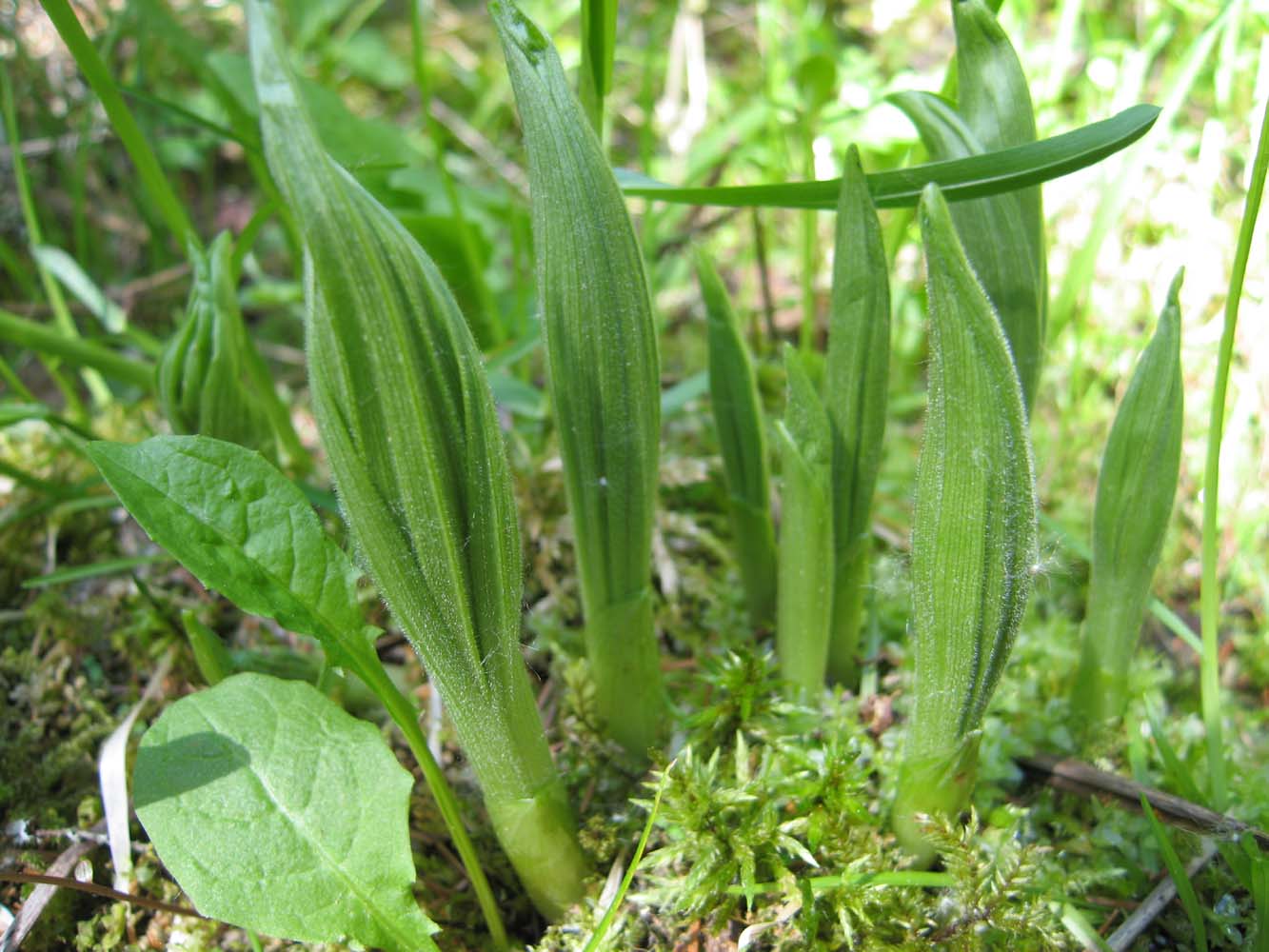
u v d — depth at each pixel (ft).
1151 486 0.69
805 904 0.68
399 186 1.23
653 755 0.73
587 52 0.67
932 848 0.71
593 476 0.66
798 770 0.77
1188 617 0.97
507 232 1.44
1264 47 0.91
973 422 0.53
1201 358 1.05
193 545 0.59
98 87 0.80
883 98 0.71
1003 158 0.62
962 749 0.66
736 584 0.98
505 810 0.66
